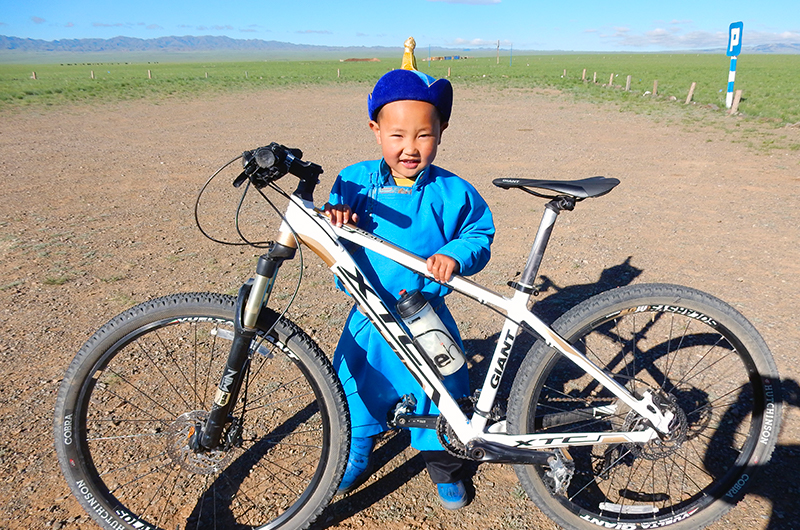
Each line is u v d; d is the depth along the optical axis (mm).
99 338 1872
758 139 12859
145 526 2074
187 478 2445
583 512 2162
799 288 4516
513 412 2064
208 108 22250
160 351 3453
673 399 2090
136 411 2863
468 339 3777
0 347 3553
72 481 1954
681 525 2191
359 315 2170
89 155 11297
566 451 2109
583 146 12500
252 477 2461
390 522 2270
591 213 6949
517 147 12461
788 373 3270
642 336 3641
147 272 4918
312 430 2750
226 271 4957
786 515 2260
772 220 6461
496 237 6035
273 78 46969
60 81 40844
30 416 2848
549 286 4680
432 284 2064
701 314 2043
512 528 2248
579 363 2008
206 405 2895
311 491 2066
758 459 2129
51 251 5445
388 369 2168
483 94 29547
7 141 13086
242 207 7293
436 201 2041
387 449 2729
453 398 2121
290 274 4918
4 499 2291
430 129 1873
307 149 12156
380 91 1836
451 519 2291
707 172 9336
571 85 35500
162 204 7406
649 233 6078
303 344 1946
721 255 5340
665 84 34469
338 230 1841
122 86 34531
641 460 2592
